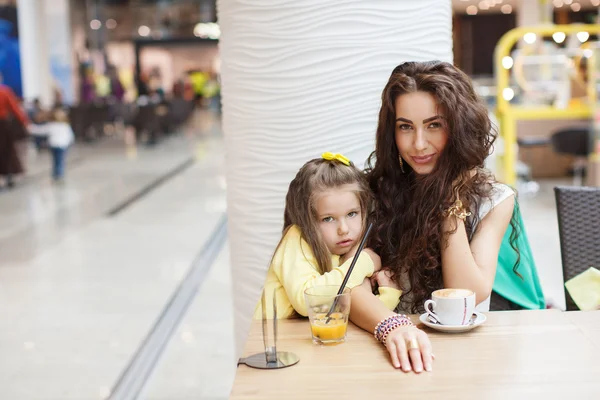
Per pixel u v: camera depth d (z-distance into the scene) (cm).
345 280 167
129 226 714
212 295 475
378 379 139
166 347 382
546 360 146
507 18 1934
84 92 2197
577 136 764
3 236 682
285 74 241
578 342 156
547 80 800
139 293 482
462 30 1964
